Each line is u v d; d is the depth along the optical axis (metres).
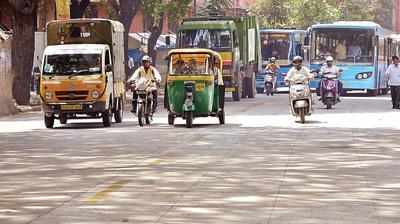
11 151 26.88
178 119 41.31
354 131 33.19
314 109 47.28
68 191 18.41
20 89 51.25
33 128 36.75
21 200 17.27
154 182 19.56
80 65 36.88
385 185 19.11
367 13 114.69
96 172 21.52
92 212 15.77
